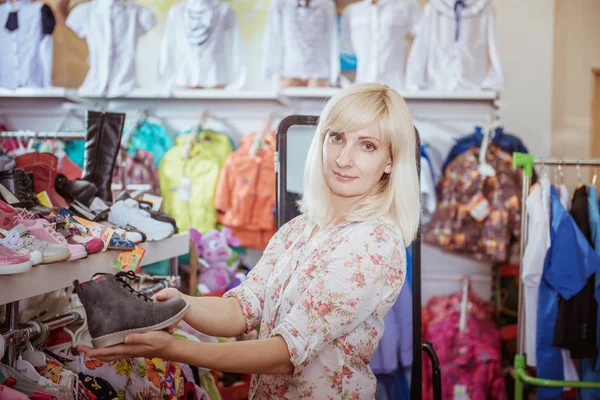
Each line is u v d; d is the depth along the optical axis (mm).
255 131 4039
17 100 4180
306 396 1222
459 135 3877
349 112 1235
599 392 2715
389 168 1313
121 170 2756
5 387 1222
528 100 3871
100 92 3816
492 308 3664
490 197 3562
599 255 2684
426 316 3561
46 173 1967
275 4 3809
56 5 4102
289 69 3820
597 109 3961
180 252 2229
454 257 3898
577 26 3906
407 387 1885
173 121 4082
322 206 1339
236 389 2951
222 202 3648
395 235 1236
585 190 2787
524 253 2729
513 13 3869
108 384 1558
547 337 2658
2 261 1256
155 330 1070
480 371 3215
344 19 3959
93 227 1708
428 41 3768
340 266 1168
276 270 1358
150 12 3963
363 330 1251
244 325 1365
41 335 1482
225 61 3945
